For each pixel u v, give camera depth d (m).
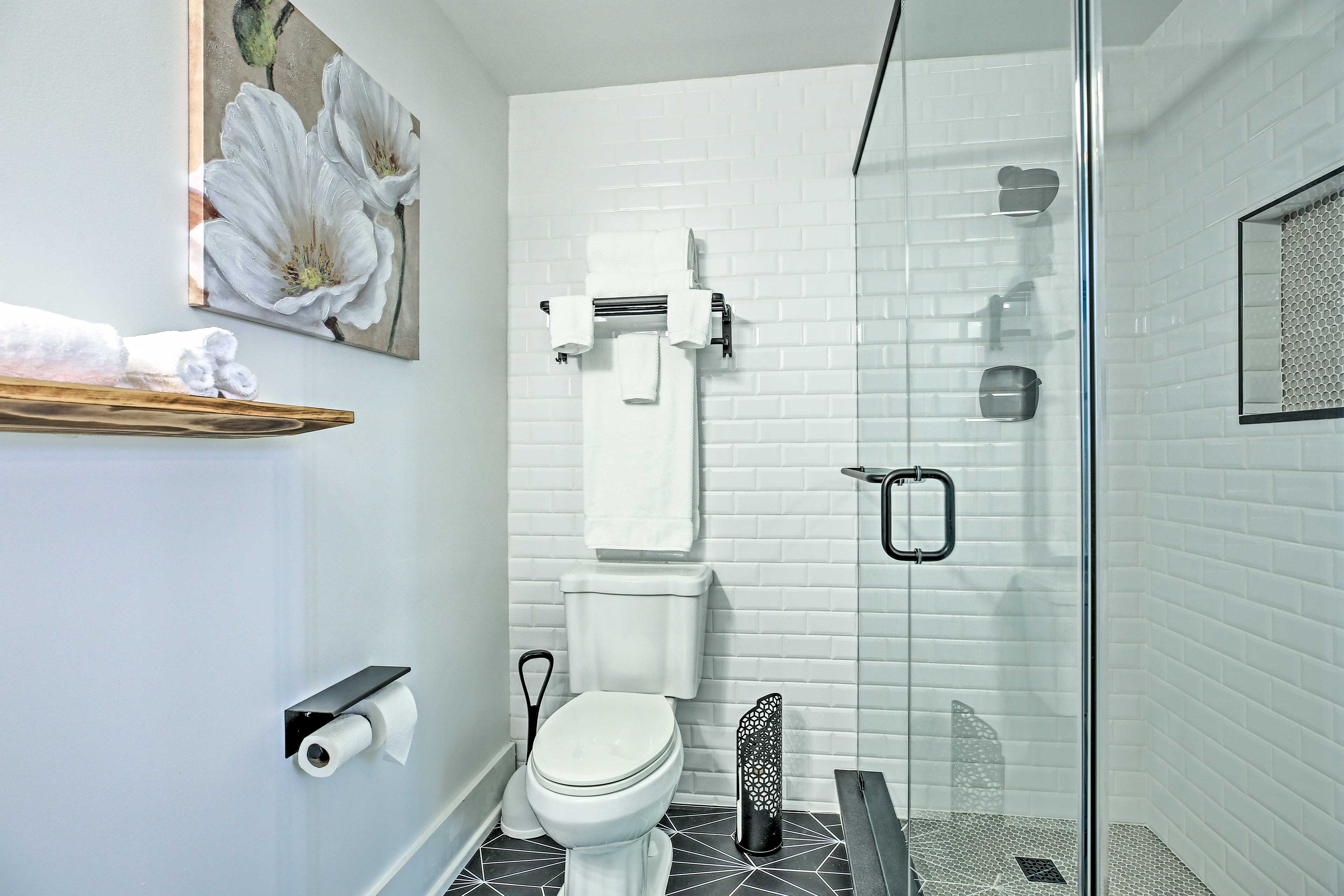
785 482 2.24
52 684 0.81
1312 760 0.51
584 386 2.20
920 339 1.32
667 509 2.17
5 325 0.60
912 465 1.39
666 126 2.30
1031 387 0.78
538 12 1.89
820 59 2.17
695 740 2.27
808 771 2.23
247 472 1.13
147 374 0.76
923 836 1.29
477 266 2.11
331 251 1.31
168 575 0.97
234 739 1.09
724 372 2.27
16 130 0.77
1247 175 0.55
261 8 1.12
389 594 1.58
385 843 1.54
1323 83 0.52
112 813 0.89
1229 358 0.56
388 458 1.58
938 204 1.19
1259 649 0.54
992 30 0.91
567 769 1.48
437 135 1.85
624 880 1.58
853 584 2.21
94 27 0.86
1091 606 0.66
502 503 2.31
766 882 1.81
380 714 1.33
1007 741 0.87
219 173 1.03
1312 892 0.51
